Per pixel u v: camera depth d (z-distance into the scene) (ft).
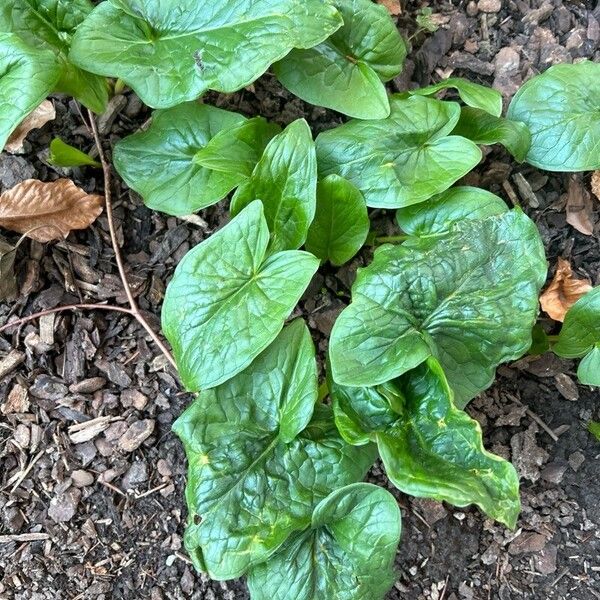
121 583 1.46
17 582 1.44
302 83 1.44
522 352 1.32
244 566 1.22
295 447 1.31
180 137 1.48
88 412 1.51
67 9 1.39
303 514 1.26
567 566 1.56
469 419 1.22
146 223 1.59
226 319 1.25
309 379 1.25
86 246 1.56
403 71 1.66
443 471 1.21
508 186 1.66
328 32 1.29
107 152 1.57
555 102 1.53
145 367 1.54
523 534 1.57
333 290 1.61
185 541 1.26
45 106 1.52
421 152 1.44
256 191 1.33
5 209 1.46
